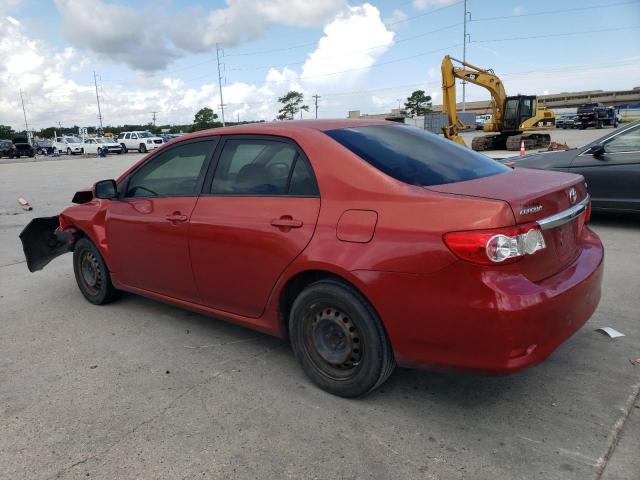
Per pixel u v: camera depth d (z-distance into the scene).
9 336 4.38
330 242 3.03
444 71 25.89
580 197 3.30
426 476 2.49
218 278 3.71
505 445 2.70
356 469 2.56
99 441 2.86
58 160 39.38
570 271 2.99
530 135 28.25
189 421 3.02
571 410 2.98
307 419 3.00
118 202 4.57
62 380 3.57
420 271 2.70
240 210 3.54
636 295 4.69
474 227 2.59
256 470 2.58
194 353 3.93
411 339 2.81
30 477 2.59
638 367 3.42
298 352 3.36
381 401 3.16
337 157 3.17
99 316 4.79
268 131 3.58
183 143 4.10
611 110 58.00
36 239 5.50
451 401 3.13
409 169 3.12
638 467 2.49
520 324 2.55
